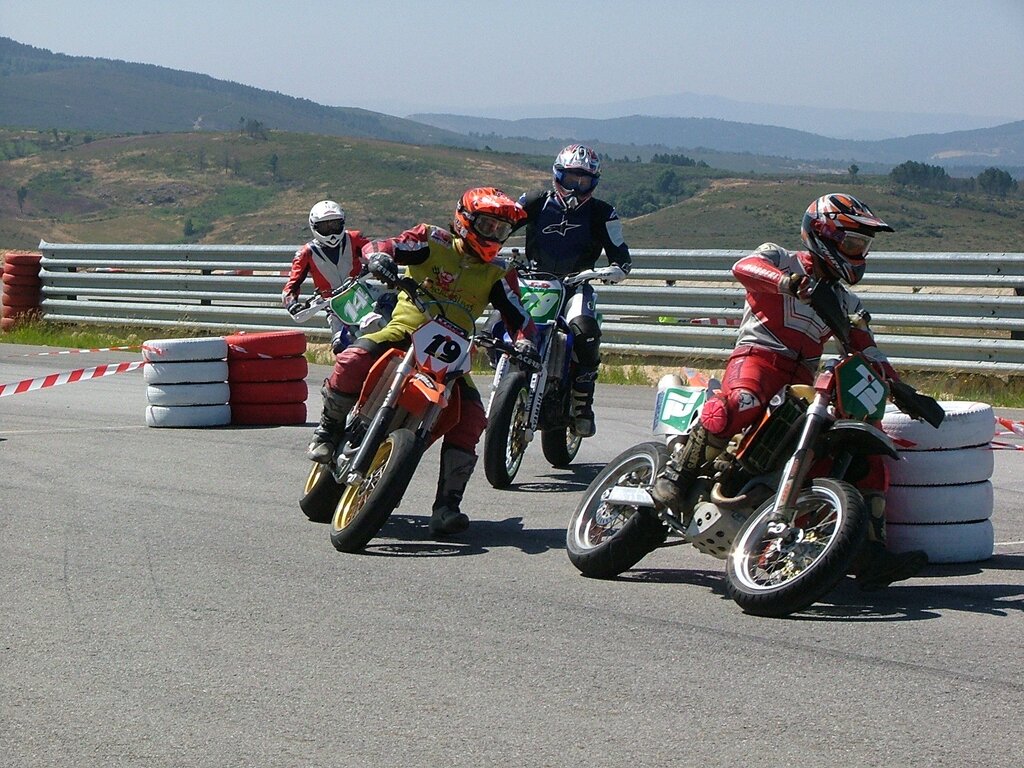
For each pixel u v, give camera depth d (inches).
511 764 326.0
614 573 520.4
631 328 1273.4
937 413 497.0
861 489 500.4
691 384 542.9
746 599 462.6
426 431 573.3
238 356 941.2
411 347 569.9
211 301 1569.9
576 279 754.2
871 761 327.3
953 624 454.3
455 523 588.4
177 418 916.0
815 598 449.4
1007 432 925.2
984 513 562.3
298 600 480.7
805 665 405.4
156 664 405.1
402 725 352.8
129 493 679.7
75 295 1653.5
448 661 409.4
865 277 1151.0
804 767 323.6
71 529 594.9
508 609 472.1
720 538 493.0
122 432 889.5
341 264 850.8
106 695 376.5
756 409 492.4
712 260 1224.2
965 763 326.0
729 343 1216.8
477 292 606.9
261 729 349.7
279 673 396.8
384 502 546.0
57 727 351.3
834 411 477.1
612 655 416.8
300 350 961.5
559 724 353.7
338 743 339.9
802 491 477.1
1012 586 512.7
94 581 505.0
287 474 741.3
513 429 732.7
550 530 618.5
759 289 482.9
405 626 448.1
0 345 1574.8
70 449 813.2
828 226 479.2
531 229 770.2
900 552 548.1
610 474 544.7
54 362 1380.4
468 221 589.0
